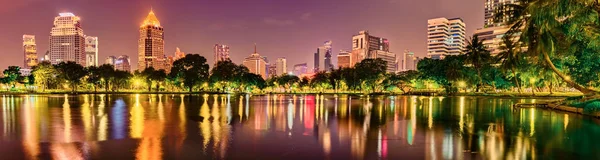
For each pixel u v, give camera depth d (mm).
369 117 25266
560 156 12172
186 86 110812
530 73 57156
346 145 14141
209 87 116125
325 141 14992
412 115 26922
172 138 15516
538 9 24016
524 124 20844
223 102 47062
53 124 20250
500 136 16281
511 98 65562
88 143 14227
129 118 23781
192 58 110562
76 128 18516
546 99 60156
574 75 39875
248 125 20266
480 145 14102
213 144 14195
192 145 13953
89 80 107875
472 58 79375
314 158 11938
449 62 84938
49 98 57656
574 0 23156
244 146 13844
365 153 12672
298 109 33469
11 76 111438
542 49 27109
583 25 26594
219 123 21156
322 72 139250
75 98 58000
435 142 14758
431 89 117500
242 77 119812
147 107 35125
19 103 41781
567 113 28766
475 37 80125
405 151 13000
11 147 13422
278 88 172250
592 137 15891
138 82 121438
